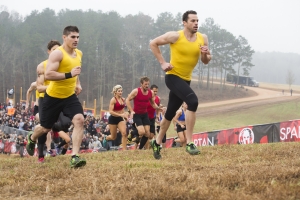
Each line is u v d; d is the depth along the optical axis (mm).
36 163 7570
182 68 7133
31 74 90312
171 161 7039
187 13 7012
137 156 8578
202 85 103438
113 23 94750
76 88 7715
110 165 6570
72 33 6547
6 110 39969
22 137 21078
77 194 4590
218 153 7934
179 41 7023
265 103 75125
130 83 92562
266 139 15883
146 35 97562
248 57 100438
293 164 5613
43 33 94562
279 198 3771
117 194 4238
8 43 90688
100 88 83562
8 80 90938
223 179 4625
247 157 6984
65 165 6969
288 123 15125
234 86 104750
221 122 57188
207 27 100562
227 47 97000
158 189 4246
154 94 13531
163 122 7500
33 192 4812
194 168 5836
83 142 20562
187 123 7410
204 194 3980
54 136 11734
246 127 16594
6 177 5805
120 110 12430
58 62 6496
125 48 96375
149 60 92438
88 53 83250
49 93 6793
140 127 12039
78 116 6629
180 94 7074
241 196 3867
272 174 4738
